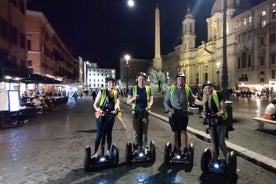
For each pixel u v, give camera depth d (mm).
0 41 22891
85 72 144875
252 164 6715
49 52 47875
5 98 13469
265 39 58125
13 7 26781
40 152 8000
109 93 6301
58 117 17984
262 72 59156
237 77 69000
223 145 5902
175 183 5418
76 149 8359
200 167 6391
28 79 18891
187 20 101938
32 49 38844
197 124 13211
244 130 11164
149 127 13125
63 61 68750
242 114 17781
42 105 21922
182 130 6434
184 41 103812
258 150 7672
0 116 13297
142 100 6465
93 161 6277
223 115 5832
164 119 15547
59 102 30703
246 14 65188
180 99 6242
